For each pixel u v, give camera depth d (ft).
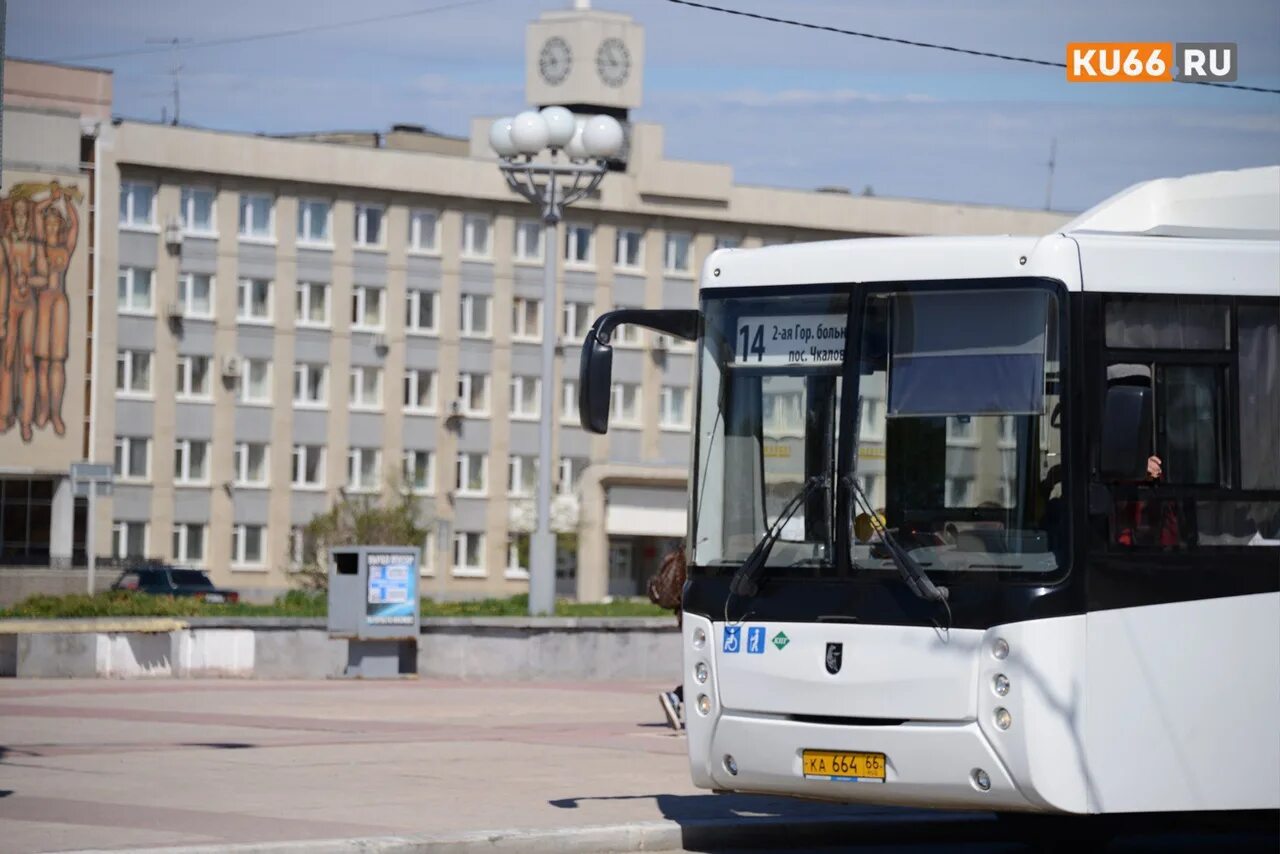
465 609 146.82
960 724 44.93
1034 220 389.60
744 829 54.95
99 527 311.47
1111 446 43.86
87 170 311.27
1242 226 49.83
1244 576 46.80
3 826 52.34
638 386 355.97
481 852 50.44
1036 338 45.50
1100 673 44.78
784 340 48.37
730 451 48.85
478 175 339.36
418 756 71.92
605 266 352.49
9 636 121.80
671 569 76.84
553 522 338.13
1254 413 47.47
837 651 46.42
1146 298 46.32
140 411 314.96
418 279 336.70
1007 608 44.57
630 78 365.20
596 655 123.85
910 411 46.42
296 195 327.47
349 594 120.47
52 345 305.53
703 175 359.05
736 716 47.80
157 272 316.40
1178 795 45.70
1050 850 55.57
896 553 45.75
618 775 66.54
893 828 57.21
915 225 378.73
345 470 330.95
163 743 75.92
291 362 327.06
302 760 69.97
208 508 320.70
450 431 338.75
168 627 123.13
